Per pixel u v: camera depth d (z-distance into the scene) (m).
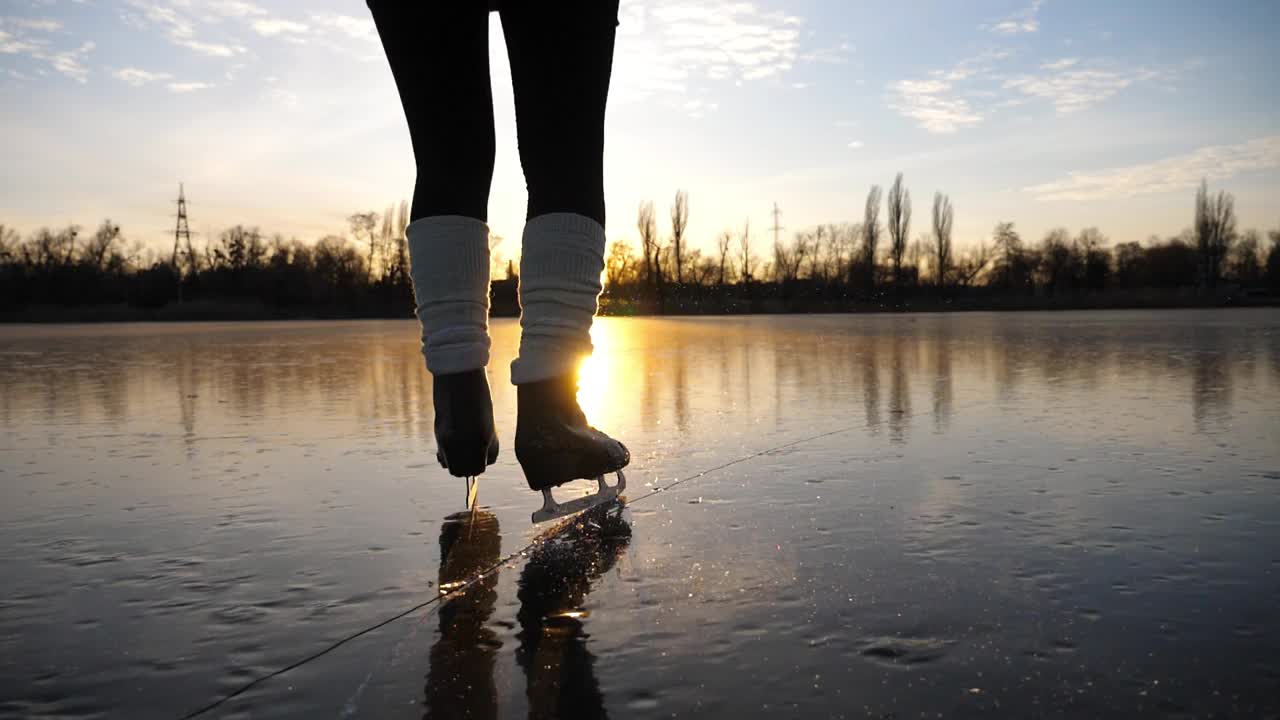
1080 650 0.90
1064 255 59.88
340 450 2.48
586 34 1.30
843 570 1.19
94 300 52.28
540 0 1.27
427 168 1.36
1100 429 2.59
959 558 1.25
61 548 1.42
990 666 0.87
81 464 2.29
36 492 1.90
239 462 2.29
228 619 1.06
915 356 6.56
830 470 1.97
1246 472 1.91
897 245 56.41
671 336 12.66
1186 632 0.95
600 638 0.95
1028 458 2.11
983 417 2.90
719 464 2.06
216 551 1.39
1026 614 1.01
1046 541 1.34
